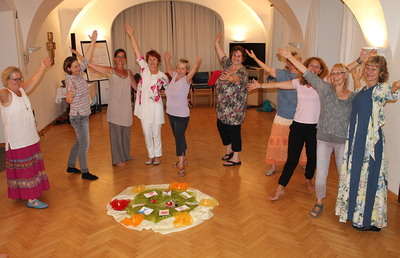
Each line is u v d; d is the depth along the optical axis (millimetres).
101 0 8625
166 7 9727
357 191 2992
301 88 3400
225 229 3133
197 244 2902
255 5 9023
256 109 8938
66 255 2762
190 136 6344
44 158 5113
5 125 3340
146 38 9781
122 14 9500
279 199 3754
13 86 3295
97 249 2838
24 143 3398
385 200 3016
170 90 4301
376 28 3969
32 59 6379
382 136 2910
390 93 2750
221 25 9812
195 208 3504
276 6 6676
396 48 3721
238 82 4316
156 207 3506
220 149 5547
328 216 3389
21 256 2754
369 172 2928
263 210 3502
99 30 8781
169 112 4344
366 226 3051
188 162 4914
